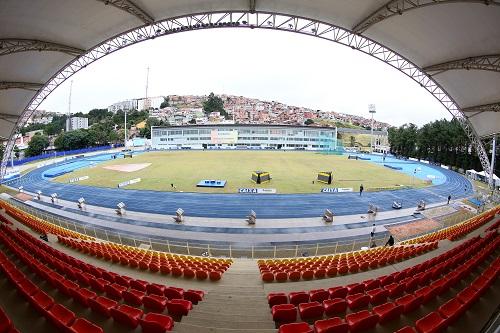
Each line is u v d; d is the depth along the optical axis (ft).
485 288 23.35
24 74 80.28
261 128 321.32
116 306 21.63
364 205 96.22
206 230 73.00
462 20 53.98
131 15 66.28
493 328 18.40
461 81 81.20
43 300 21.13
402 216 85.76
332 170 163.12
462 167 196.03
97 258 41.09
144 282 28.71
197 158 211.61
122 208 85.05
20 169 179.42
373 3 56.34
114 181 130.21
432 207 95.86
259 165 177.17
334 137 326.44
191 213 85.87
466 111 97.04
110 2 55.88
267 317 22.45
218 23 71.56
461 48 63.31
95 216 83.92
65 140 276.00
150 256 44.52
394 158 253.24
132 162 191.42
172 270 35.09
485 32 54.49
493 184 126.72
